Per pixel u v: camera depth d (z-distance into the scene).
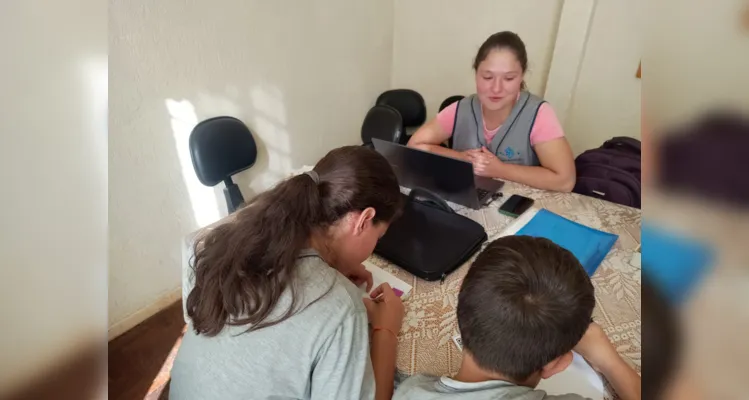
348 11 2.52
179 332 1.89
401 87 3.13
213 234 0.80
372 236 0.86
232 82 1.99
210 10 1.79
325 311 0.71
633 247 1.15
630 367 0.75
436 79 2.96
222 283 0.71
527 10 2.44
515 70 1.54
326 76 2.53
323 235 0.83
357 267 0.97
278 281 0.71
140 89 1.64
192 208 2.00
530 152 1.69
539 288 0.59
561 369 0.66
